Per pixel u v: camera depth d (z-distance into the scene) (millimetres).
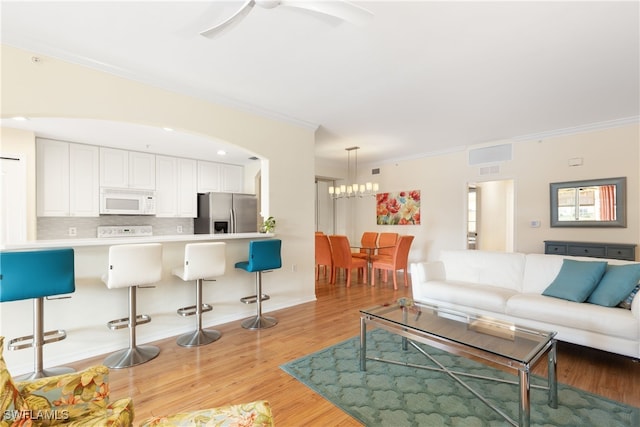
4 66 2262
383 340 3055
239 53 2529
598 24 2146
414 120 4293
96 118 2676
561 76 2957
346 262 5422
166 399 2053
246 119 3711
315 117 4156
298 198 4281
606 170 4344
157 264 2666
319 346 2908
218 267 3053
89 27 2174
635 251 4000
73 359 2602
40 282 2127
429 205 6355
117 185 5086
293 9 1972
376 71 2848
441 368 2461
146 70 2814
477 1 1916
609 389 2119
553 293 2801
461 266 3719
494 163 5422
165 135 4395
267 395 2104
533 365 1674
